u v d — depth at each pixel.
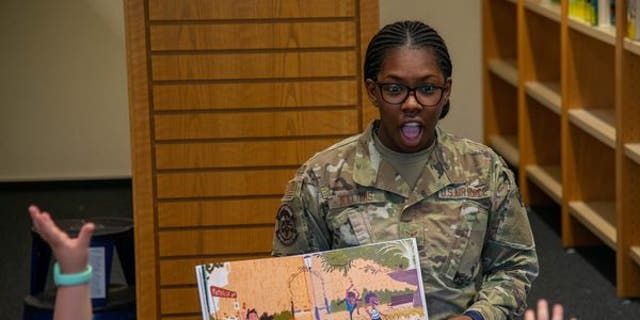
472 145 3.48
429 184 3.38
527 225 3.48
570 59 7.93
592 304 7.12
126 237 5.62
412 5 10.05
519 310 3.45
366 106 5.09
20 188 10.23
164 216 5.15
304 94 5.09
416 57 3.24
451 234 3.38
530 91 8.87
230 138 5.11
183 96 5.06
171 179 5.12
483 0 10.01
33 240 5.77
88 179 10.27
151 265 5.18
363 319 3.16
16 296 7.68
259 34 5.04
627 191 7.03
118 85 10.15
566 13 7.86
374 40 3.34
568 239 8.19
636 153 6.73
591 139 8.04
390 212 3.39
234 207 5.16
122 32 10.03
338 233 3.42
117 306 5.51
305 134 5.12
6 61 10.03
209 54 5.04
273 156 5.13
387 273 3.19
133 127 5.06
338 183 3.42
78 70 10.09
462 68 10.20
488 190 3.42
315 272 3.16
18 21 9.96
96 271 5.49
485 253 3.51
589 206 7.98
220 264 3.13
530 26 8.97
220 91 5.07
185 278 5.20
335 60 5.07
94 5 9.97
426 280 3.35
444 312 3.37
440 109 3.31
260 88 5.08
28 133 10.19
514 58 10.05
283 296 3.13
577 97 7.99
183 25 5.00
